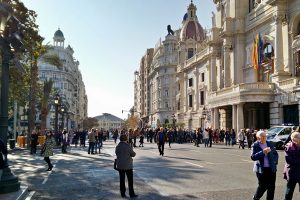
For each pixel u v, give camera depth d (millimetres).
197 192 10383
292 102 33312
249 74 45094
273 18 38156
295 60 35125
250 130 32688
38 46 34031
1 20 10008
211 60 55688
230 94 40938
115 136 49188
